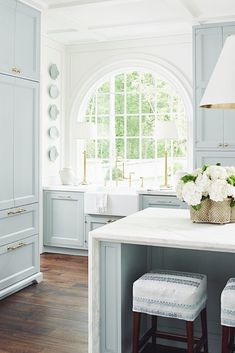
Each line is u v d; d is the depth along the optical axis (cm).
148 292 250
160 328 309
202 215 280
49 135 615
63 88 645
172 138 547
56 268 519
